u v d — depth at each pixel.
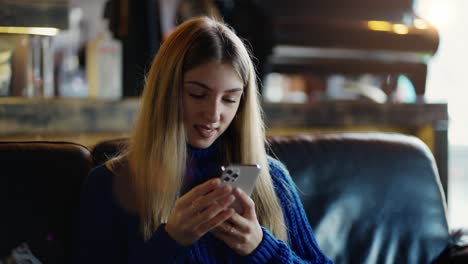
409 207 1.88
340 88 3.94
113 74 2.36
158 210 1.34
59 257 1.47
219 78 1.25
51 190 1.49
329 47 2.76
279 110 2.17
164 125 1.30
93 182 1.38
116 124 1.93
